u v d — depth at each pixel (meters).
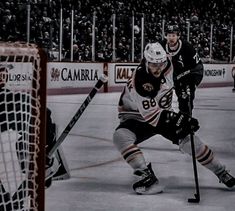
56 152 4.26
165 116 3.89
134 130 3.99
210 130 7.95
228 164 5.16
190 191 3.98
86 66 15.00
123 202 3.61
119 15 16.70
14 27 13.10
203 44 19.19
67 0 15.60
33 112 2.49
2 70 2.56
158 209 3.43
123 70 16.27
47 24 13.92
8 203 2.57
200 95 15.79
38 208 2.55
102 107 11.31
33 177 2.54
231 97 15.25
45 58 2.47
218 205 3.56
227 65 20.58
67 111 10.23
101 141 6.59
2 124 2.71
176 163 5.14
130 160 3.89
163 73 3.84
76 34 15.02
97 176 4.48
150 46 3.77
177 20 18.78
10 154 2.64
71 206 3.48
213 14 22.73
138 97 3.85
